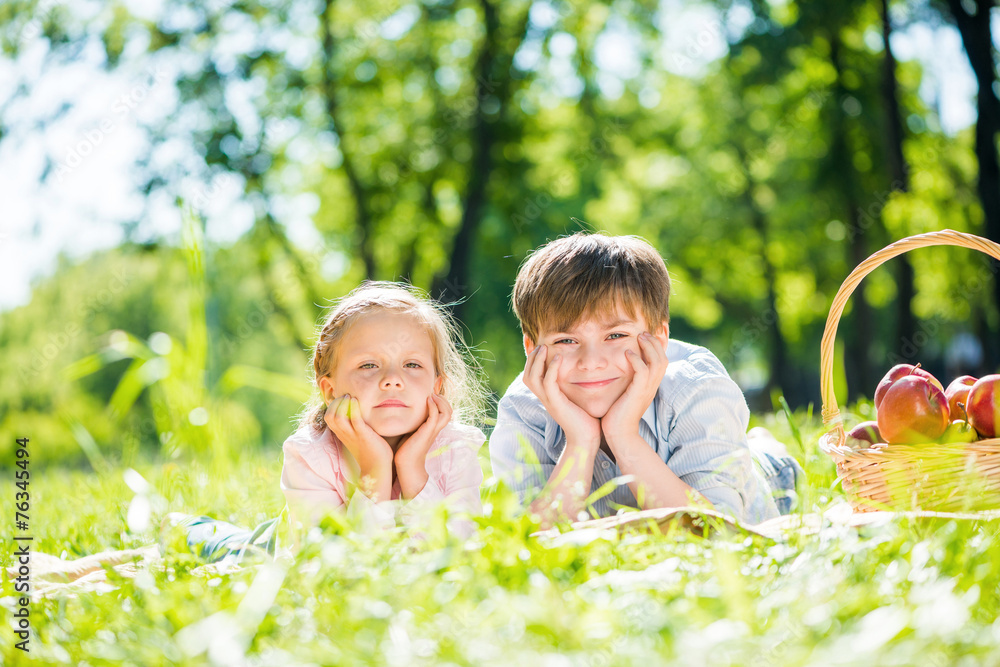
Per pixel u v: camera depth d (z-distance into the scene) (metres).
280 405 20.78
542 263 2.45
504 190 15.36
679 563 1.47
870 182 13.53
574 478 2.26
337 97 15.02
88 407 15.30
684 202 17.97
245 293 16.64
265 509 3.06
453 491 2.39
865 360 14.83
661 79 16.14
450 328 2.80
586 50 14.96
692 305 21.55
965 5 9.27
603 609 1.23
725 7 13.38
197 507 3.13
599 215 17.91
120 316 19.05
